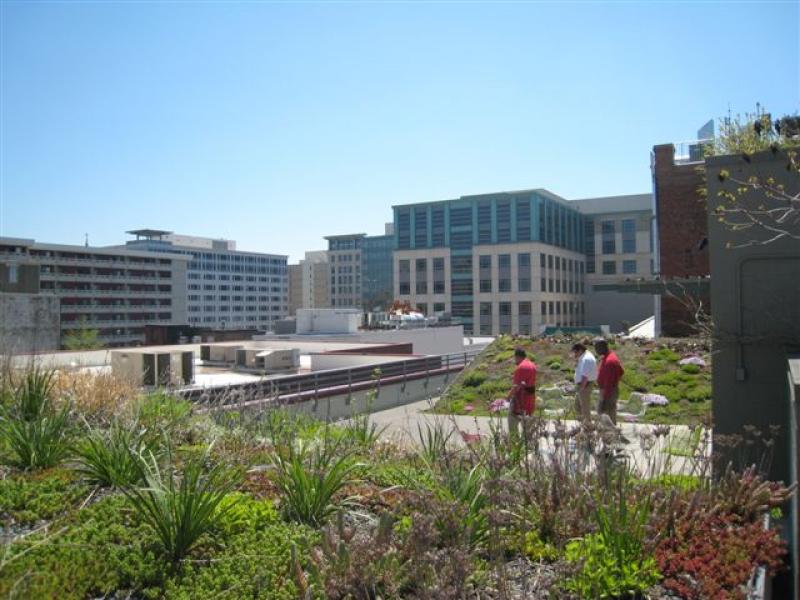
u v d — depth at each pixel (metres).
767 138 12.30
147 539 4.72
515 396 9.84
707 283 20.06
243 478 6.38
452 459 6.19
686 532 5.14
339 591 4.02
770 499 5.75
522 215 103.94
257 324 190.62
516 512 5.35
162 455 6.72
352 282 180.88
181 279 128.25
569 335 23.56
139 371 16.59
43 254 106.44
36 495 5.73
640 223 117.75
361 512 5.73
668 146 34.28
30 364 9.73
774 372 8.21
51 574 4.05
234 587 4.11
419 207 113.12
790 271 8.21
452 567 3.94
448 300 109.75
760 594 4.32
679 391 16.25
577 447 5.80
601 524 4.75
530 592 4.16
